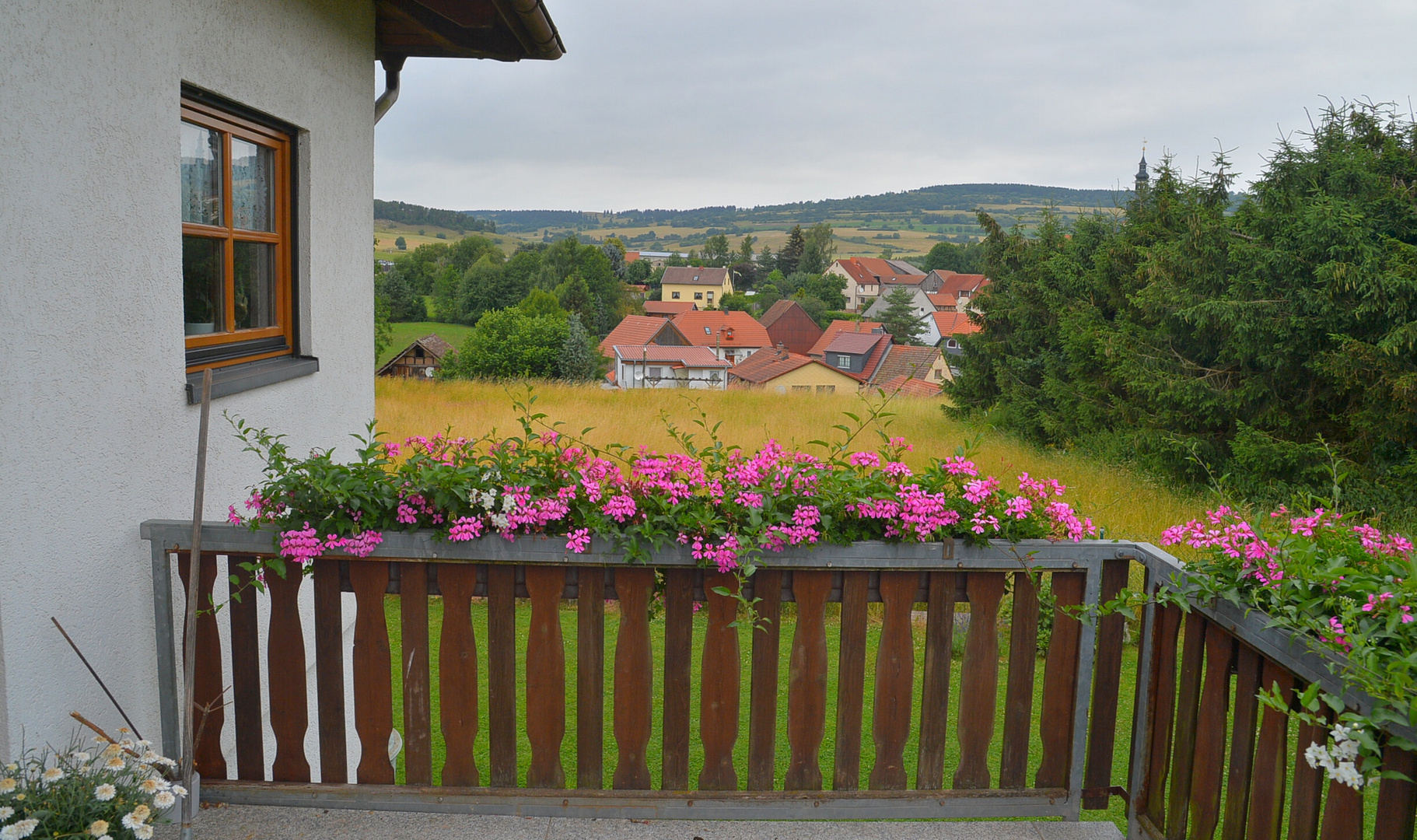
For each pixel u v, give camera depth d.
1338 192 11.55
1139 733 2.60
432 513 2.41
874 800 2.61
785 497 2.39
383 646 2.54
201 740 2.62
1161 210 15.38
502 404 16.92
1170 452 12.91
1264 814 2.04
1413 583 1.81
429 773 2.61
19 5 2.05
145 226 2.61
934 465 2.51
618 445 2.51
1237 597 2.04
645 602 2.52
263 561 2.50
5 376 2.05
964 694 2.59
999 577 2.54
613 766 4.64
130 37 2.50
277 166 3.77
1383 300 10.81
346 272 4.34
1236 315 12.01
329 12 4.02
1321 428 12.26
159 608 2.53
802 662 2.56
